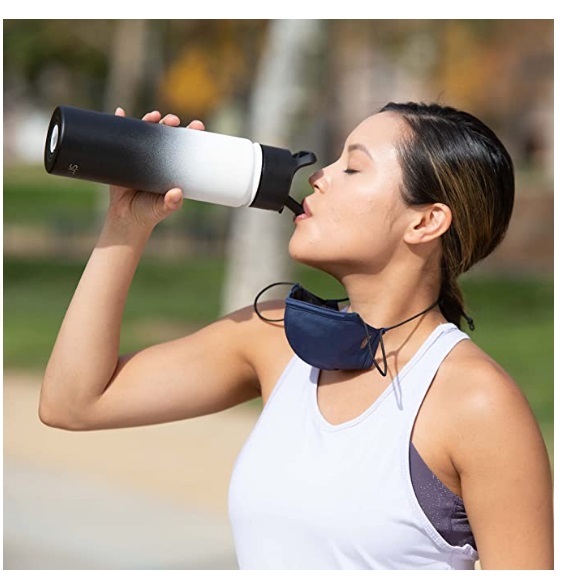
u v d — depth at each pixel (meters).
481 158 1.98
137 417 2.24
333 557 1.86
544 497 1.80
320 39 8.48
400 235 1.98
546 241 14.16
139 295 12.38
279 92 8.49
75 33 15.63
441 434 1.84
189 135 2.04
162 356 2.26
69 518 4.82
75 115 1.97
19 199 23.27
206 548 4.43
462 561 1.88
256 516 1.95
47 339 9.73
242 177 2.05
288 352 2.15
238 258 9.41
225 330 2.25
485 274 13.97
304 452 1.93
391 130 1.98
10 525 4.70
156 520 4.84
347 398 1.98
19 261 14.74
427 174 1.95
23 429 6.56
